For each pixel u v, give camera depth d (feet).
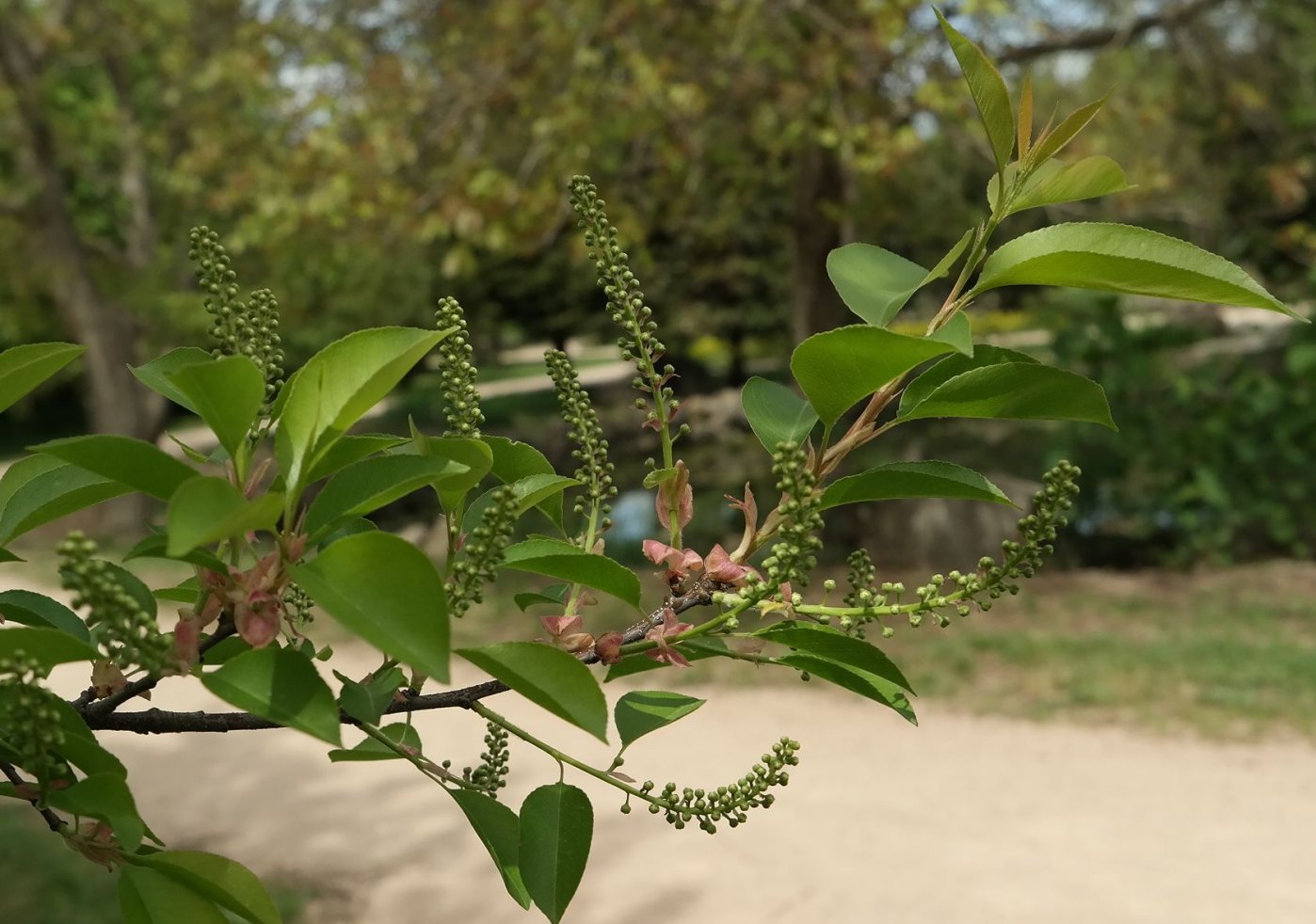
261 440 3.49
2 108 53.88
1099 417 4.05
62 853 18.37
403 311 64.75
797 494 3.72
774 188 63.72
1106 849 19.49
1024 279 3.96
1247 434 40.47
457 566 3.59
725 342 99.19
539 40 34.73
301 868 19.25
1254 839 19.75
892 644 31.30
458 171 34.68
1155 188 40.73
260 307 3.79
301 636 3.80
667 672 29.53
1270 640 31.12
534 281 93.04
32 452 3.16
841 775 22.98
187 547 2.83
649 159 39.83
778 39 33.53
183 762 24.67
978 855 19.31
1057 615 34.17
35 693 3.09
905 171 39.06
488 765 4.29
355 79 37.27
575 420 4.47
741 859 19.27
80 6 52.90
